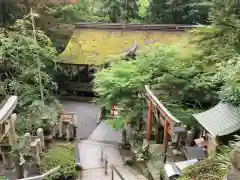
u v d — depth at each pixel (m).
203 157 9.04
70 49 20.48
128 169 12.12
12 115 9.48
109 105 13.80
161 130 12.88
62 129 14.38
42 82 16.38
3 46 13.38
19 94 14.50
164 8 23.20
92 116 18.27
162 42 19.72
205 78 12.12
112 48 20.16
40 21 17.55
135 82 12.90
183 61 13.10
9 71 14.63
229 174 4.50
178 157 11.41
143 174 11.41
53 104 15.68
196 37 14.40
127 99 13.49
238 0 10.76
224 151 7.63
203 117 9.61
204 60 12.65
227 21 11.76
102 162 12.76
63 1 18.50
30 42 13.95
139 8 25.98
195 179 6.63
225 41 12.23
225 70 10.73
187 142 11.26
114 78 13.35
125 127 15.90
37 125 13.47
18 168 9.35
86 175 11.51
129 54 17.78
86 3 26.09
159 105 11.12
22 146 9.90
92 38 21.19
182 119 11.95
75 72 20.94
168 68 13.03
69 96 21.05
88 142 14.82
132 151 13.09
